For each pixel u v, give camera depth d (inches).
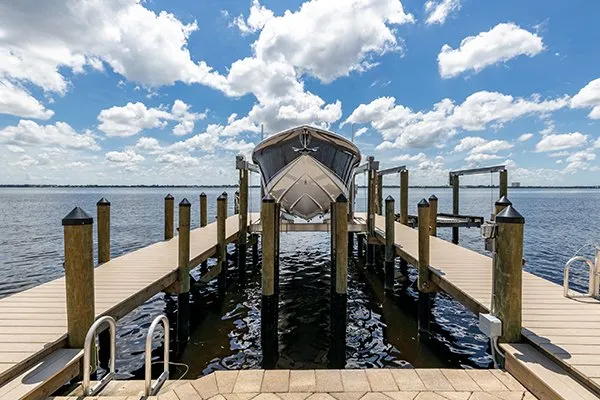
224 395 126.1
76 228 148.4
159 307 348.5
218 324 307.4
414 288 412.8
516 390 128.4
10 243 726.5
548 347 139.2
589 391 114.9
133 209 1731.1
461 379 135.7
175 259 315.3
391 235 377.7
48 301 199.0
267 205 259.3
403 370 141.9
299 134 379.2
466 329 293.6
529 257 581.6
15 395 116.1
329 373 140.2
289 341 274.7
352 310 339.6
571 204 2222.0
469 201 2586.1
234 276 476.1
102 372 225.8
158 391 131.2
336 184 418.6
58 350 147.1
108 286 229.0
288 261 573.6
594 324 164.4
